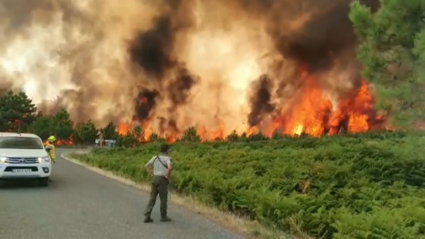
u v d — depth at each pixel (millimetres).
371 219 6219
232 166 15047
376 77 9898
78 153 38469
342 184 11695
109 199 10414
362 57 10305
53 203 9570
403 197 9953
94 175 17750
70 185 13383
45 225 7145
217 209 9078
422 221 6793
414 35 9367
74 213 8344
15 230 6727
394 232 5945
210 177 11352
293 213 7398
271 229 7109
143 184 13820
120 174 17781
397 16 9672
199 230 6969
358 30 10500
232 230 7023
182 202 9930
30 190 11836
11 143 13250
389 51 9977
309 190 10898
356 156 15062
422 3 9297
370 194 10016
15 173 11953
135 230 6898
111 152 36094
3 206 9039
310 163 14828
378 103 9352
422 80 8117
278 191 9398
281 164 14539
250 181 10609
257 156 17531
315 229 6844
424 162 12258
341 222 6426
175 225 7355
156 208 9242
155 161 7965
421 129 8883
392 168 13031
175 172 13445
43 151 13148
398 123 8953
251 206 8312
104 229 6922
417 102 8820
